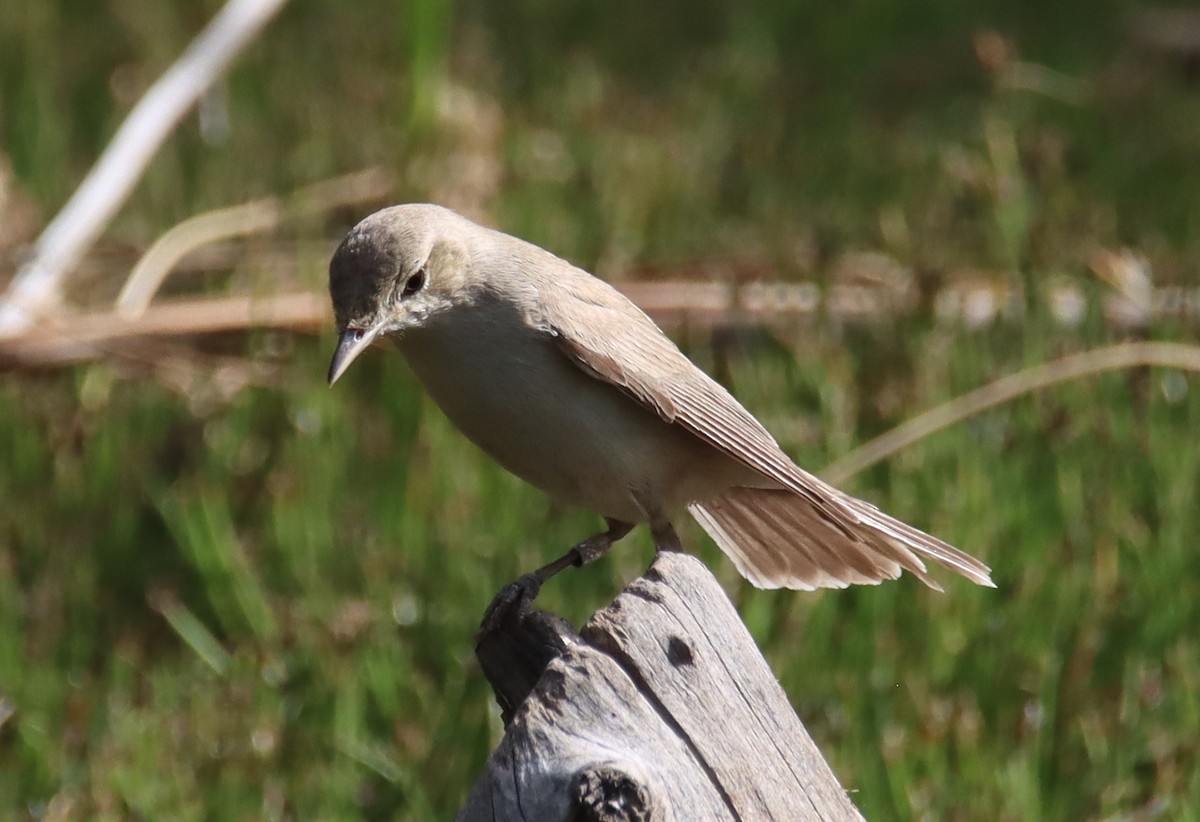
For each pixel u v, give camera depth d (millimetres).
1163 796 9703
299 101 18953
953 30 21922
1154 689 10438
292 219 15703
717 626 6121
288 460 12953
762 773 5969
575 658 5941
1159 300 14047
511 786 5699
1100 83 20438
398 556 11773
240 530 12547
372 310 7910
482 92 18875
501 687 7035
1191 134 19328
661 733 5875
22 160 17359
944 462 12211
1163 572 11211
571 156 17500
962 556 8156
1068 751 10234
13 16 20938
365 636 11078
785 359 13617
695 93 19625
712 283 14773
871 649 10711
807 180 18000
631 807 5543
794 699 10352
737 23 21625
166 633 11805
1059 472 11898
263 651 10969
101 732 10703
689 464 8508
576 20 22094
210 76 15148
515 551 11703
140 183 16953
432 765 10078
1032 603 11008
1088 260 14461
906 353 13352
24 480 13078
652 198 16766
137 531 12633
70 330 13617
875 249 15977
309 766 10180
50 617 11672
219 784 10016
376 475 12828
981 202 16047
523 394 8047
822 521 8742
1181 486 11695
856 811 6195
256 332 13961
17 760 10508
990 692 10555
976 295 14562
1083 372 12336
